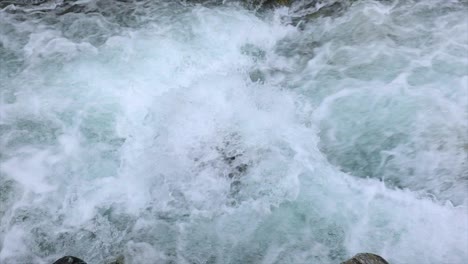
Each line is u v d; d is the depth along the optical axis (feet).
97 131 27.71
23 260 22.17
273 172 25.41
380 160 25.79
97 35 34.76
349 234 22.50
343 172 25.46
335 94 29.60
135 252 22.39
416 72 30.09
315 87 30.35
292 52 33.68
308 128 27.78
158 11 36.91
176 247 22.62
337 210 23.56
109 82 30.71
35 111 28.68
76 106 29.09
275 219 23.47
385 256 21.58
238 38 34.60
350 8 36.11
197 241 22.85
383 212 23.38
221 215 23.95
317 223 23.09
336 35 34.22
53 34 34.96
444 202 23.79
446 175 24.79
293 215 23.54
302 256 21.94
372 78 30.25
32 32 35.09
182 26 35.37
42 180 25.22
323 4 36.91
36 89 30.19
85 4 37.99
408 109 27.81
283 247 22.34
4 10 37.11
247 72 31.99
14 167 25.68
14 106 28.99
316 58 32.78
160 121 28.07
